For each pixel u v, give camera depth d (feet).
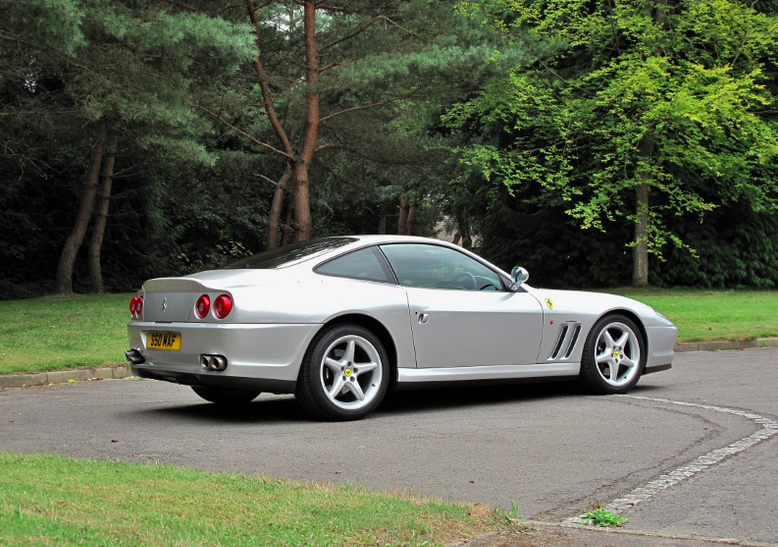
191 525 11.27
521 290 26.76
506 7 92.58
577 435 20.83
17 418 23.66
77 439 20.48
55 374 31.76
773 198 92.58
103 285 100.48
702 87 78.13
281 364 22.20
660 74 78.95
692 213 94.79
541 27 85.20
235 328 21.71
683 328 48.49
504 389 29.50
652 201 94.94
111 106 62.08
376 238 24.95
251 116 88.28
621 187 85.05
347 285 23.54
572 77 93.09
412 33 80.59
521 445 19.67
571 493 15.43
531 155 94.27
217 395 26.35
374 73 71.56
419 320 24.30
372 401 23.47
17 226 96.53
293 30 86.58
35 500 12.01
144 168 95.30
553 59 93.25
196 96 76.84
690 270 93.56
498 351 25.75
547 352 26.81
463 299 25.25
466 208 108.06
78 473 14.64
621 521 13.44
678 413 23.85
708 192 92.94
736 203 94.32
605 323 27.99
